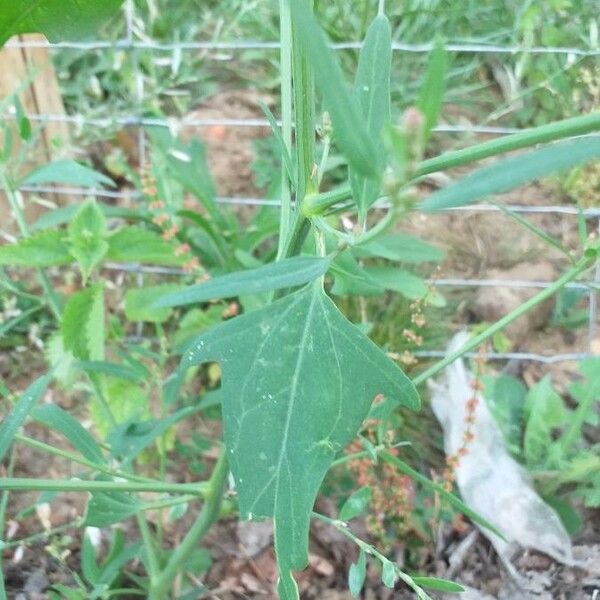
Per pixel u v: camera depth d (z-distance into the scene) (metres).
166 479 0.52
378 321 0.59
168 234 0.51
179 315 0.61
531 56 0.70
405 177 0.16
